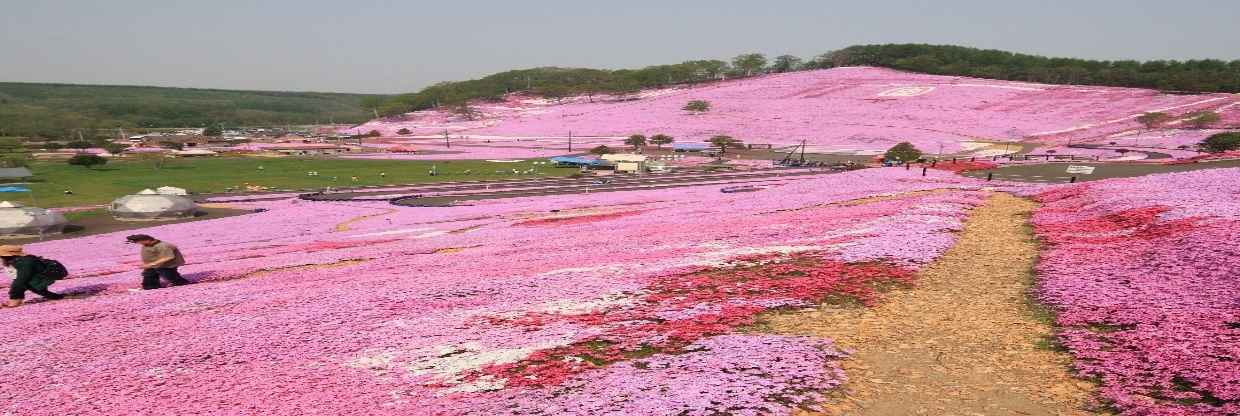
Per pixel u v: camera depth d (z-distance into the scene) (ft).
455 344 43.47
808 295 52.21
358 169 336.29
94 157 350.84
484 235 106.22
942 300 50.16
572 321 47.93
